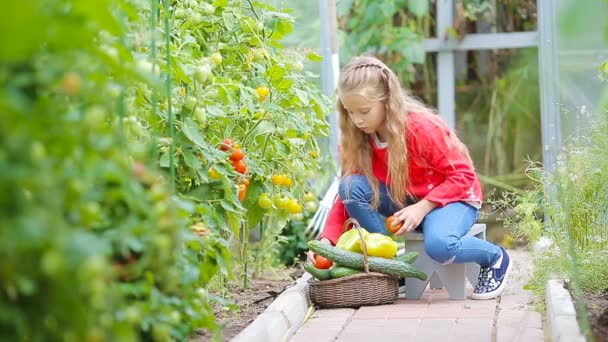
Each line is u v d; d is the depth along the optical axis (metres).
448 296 3.96
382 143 4.02
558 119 5.10
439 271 3.87
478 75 6.49
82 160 1.72
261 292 3.99
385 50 6.32
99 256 1.63
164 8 2.86
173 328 2.37
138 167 1.99
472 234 3.95
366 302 3.73
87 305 1.71
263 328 3.01
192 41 3.28
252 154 3.72
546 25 5.11
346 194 4.08
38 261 1.65
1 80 1.65
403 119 3.91
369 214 4.08
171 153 2.80
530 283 3.80
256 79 3.90
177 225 2.07
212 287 3.73
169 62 2.79
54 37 1.69
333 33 5.33
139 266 2.05
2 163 1.55
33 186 1.59
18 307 1.70
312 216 5.12
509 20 6.37
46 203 1.61
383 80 3.91
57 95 1.84
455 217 3.83
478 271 3.97
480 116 6.51
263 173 3.69
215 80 3.35
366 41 6.26
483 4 6.29
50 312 1.69
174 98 3.10
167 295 2.35
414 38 6.22
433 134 3.90
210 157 3.07
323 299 3.73
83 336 1.67
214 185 3.26
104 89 2.04
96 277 1.63
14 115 1.57
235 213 3.31
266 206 3.78
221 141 3.49
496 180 6.45
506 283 4.12
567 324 2.81
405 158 3.93
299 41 5.47
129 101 2.55
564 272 3.64
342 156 4.17
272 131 3.74
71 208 1.70
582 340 2.60
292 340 3.19
